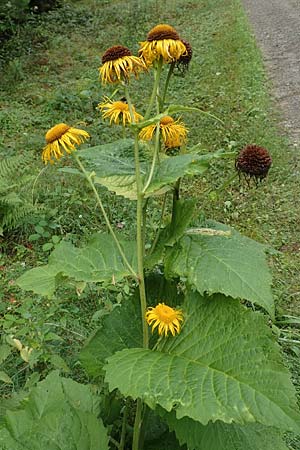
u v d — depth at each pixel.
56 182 5.09
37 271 1.95
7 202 4.40
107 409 2.26
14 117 6.77
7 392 2.78
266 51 10.09
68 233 4.42
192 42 10.56
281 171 5.48
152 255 1.96
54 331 3.22
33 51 9.69
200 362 1.66
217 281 1.71
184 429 1.80
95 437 1.76
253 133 6.31
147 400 1.52
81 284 2.04
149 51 1.84
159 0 14.27
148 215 4.60
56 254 2.00
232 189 5.26
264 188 5.23
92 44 10.40
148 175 1.93
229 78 8.20
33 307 3.43
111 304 3.25
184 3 14.01
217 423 1.86
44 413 1.86
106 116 2.05
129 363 1.67
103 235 2.10
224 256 1.79
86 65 9.16
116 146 2.11
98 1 13.92
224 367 1.61
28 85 8.11
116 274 1.90
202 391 1.52
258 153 1.87
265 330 1.66
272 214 4.86
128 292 3.44
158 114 1.90
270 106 7.34
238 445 1.83
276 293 3.75
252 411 1.44
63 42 10.28
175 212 1.96
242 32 10.67
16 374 2.85
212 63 8.99
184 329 1.81
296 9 13.66
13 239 4.44
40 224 4.42
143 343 2.03
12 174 4.80
